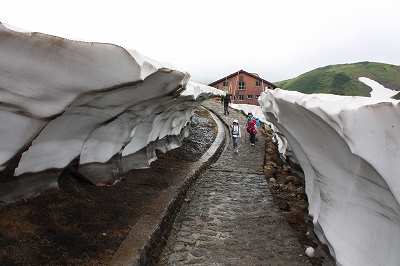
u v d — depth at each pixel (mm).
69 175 4680
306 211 6309
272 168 9602
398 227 2811
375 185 2936
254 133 12562
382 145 2609
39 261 3066
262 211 6074
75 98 3178
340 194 3916
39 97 2961
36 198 3771
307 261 4336
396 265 2822
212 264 4230
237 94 37969
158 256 4289
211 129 15859
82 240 3680
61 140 4004
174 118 9633
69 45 2748
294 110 4391
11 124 3004
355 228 3551
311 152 4633
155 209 5246
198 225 5434
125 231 4270
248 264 4234
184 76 4645
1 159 3172
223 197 6840
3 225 3168
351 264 3441
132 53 3062
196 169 8414
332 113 3072
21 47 2580
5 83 2707
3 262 2793
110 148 5391
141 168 7195
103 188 5188
